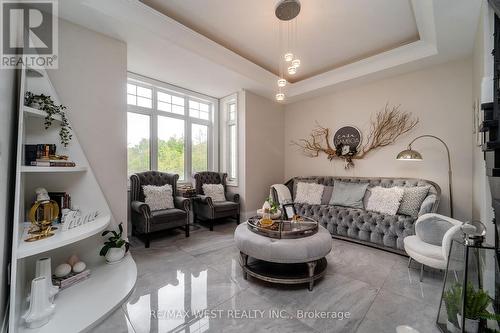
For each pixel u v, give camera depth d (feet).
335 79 13.19
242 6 8.23
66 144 7.53
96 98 8.38
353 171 13.91
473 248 4.70
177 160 14.83
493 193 4.91
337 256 9.28
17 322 4.85
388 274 7.75
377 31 9.64
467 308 4.62
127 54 10.08
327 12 8.43
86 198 7.88
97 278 7.01
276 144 16.96
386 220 9.60
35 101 6.59
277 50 11.35
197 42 10.00
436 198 9.16
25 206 6.79
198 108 16.10
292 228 7.80
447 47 9.24
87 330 4.91
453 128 10.41
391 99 12.32
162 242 10.90
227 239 11.41
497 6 3.94
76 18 7.63
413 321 5.40
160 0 7.96
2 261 4.70
